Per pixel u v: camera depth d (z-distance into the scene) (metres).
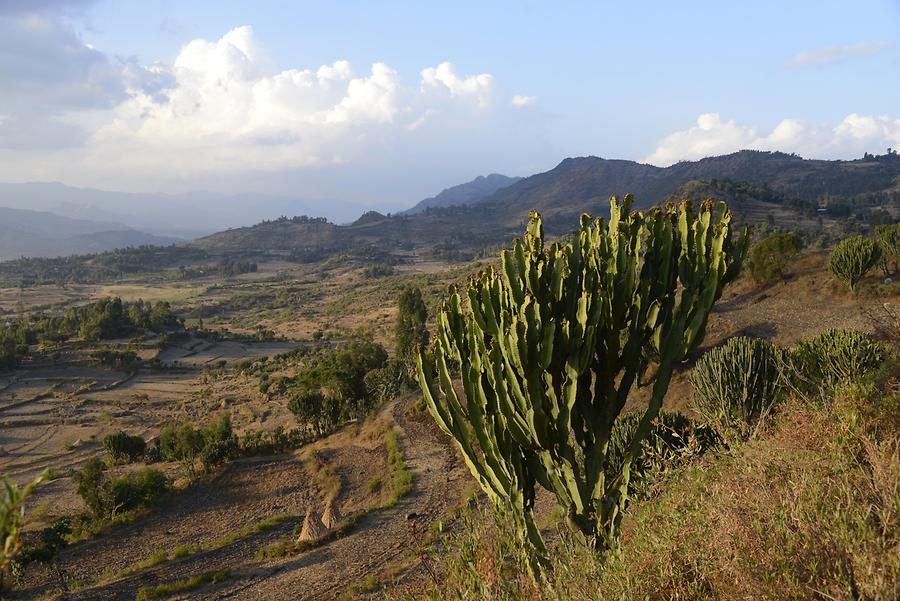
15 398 85.19
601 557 3.81
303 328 152.50
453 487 26.84
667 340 5.61
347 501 29.44
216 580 21.02
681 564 3.03
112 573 24.61
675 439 7.29
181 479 38.34
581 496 5.47
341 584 17.84
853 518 2.45
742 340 13.40
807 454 3.15
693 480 3.60
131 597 20.91
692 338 5.45
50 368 99.69
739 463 3.41
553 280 5.21
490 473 5.50
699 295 5.51
